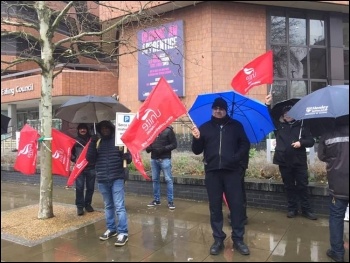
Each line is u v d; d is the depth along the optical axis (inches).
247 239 209.2
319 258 180.2
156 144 283.3
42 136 257.3
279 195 269.0
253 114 211.6
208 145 191.9
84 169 271.3
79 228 238.5
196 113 216.4
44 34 256.2
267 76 230.8
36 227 239.0
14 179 451.8
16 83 861.2
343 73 699.4
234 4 623.2
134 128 198.2
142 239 214.2
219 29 611.5
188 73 620.4
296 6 653.9
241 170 221.0
